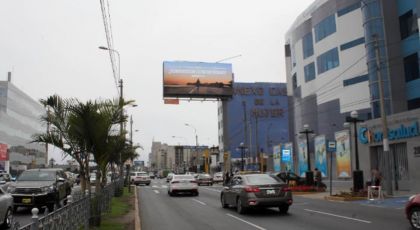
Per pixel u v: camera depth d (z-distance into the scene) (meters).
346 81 53.31
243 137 98.75
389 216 16.27
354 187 27.55
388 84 41.84
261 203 17.28
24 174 20.73
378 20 43.25
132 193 32.94
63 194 21.80
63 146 13.27
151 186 51.38
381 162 31.83
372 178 26.61
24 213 19.48
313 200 25.19
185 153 157.12
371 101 43.34
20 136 110.19
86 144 13.14
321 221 15.06
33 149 121.88
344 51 53.62
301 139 47.03
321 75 58.53
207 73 69.56
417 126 27.38
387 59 42.19
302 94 65.62
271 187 17.52
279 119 100.56
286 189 17.72
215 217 17.03
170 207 21.89
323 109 58.06
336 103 55.31
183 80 68.75
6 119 98.44
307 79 63.97
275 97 101.38
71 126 12.87
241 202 17.92
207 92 69.12
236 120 99.25
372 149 32.53
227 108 99.38
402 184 29.30
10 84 101.94
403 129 28.72
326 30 57.12
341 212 17.94
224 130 97.31
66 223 8.85
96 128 12.88
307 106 63.91
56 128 13.26
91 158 14.90
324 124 57.75
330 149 27.25
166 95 68.25
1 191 14.31
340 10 54.47
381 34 42.88
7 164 90.69
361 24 51.53
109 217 16.22
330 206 20.91
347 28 53.25
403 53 42.31
